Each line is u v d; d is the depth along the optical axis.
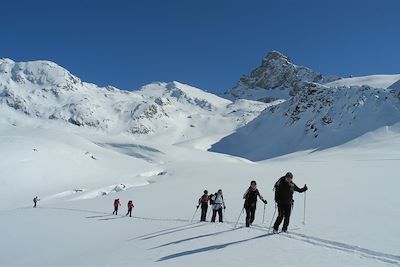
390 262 10.09
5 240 25.33
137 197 46.72
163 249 14.13
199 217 25.42
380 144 153.75
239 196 34.38
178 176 83.31
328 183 36.03
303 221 16.58
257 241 13.43
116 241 19.41
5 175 88.94
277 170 70.00
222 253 12.12
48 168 97.69
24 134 155.50
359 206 20.62
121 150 193.50
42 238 24.77
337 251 11.43
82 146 142.12
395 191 26.48
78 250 19.16
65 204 50.31
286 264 10.23
